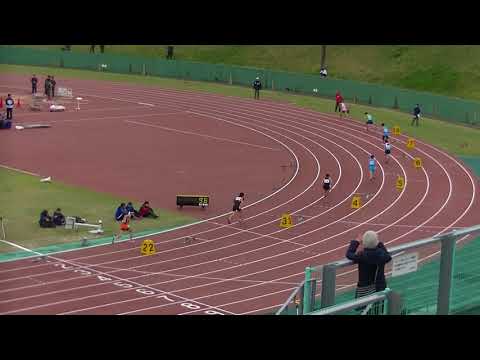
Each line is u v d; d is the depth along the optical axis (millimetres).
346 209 63781
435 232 58562
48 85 111000
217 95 120125
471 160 83750
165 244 53406
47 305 40750
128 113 103875
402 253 13656
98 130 92188
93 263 48656
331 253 52469
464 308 14438
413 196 68312
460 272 16688
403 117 106188
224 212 61750
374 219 61281
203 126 97062
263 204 64500
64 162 75500
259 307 41750
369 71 135625
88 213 59375
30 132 89500
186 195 64500
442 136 95375
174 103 112625
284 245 53969
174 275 46875
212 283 45594
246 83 129250
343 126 99125
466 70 128750
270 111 108250
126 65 139875
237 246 53438
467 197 68625
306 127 97938
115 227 56406
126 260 49531
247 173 74500
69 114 101375
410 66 133500
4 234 53406
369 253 13336
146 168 74750
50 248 51188
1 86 120938
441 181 73875
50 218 55500
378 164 79938
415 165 79188
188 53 151125
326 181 67500
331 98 119688
